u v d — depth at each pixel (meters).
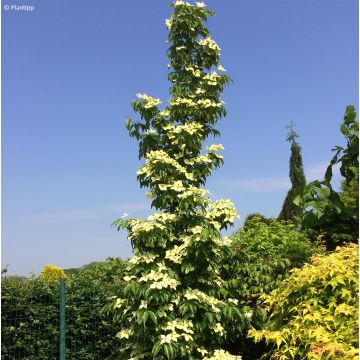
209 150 6.15
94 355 7.98
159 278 5.22
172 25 6.51
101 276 9.22
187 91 6.30
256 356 7.11
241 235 8.95
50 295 7.79
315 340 5.29
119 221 5.68
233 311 5.49
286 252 8.13
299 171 16.19
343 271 5.61
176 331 5.36
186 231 5.76
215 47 6.52
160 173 5.75
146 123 6.17
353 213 8.12
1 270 7.79
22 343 7.38
